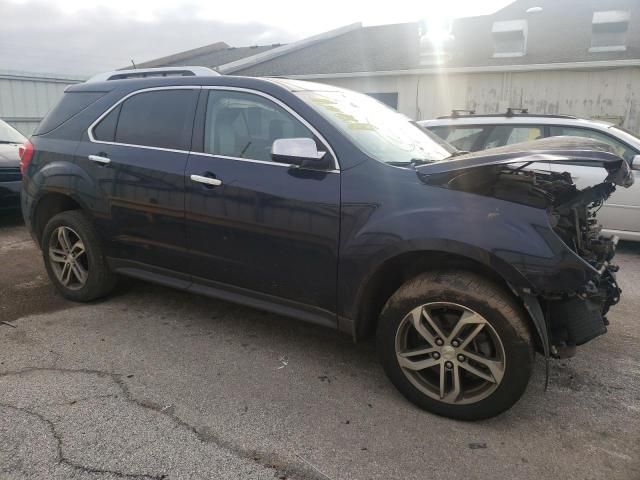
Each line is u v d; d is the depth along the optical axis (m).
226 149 3.33
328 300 3.01
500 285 2.65
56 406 2.76
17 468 2.28
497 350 2.55
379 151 3.01
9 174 6.64
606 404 2.90
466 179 2.63
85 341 3.55
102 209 3.86
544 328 2.50
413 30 17.83
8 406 2.74
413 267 2.92
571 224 2.82
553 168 4.87
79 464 2.32
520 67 12.78
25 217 4.45
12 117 15.18
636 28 14.33
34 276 4.94
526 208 2.52
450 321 2.71
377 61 15.21
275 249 3.11
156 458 2.37
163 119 3.64
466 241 2.52
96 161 3.85
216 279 3.45
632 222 5.79
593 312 2.66
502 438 2.57
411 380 2.79
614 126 6.03
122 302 4.28
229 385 3.02
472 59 14.02
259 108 3.27
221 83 3.46
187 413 2.72
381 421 2.69
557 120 6.09
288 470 2.32
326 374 3.17
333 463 2.37
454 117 6.71
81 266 4.19
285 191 3.02
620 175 2.64
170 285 3.71
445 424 2.68
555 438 2.58
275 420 2.68
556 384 3.11
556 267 2.42
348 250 2.84
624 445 2.53
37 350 3.41
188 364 3.26
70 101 4.23
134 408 2.76
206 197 3.31
